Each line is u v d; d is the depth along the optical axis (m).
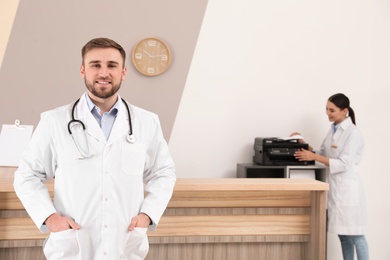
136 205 1.84
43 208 1.75
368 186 4.52
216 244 2.78
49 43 4.16
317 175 4.12
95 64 1.74
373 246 4.53
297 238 2.84
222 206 2.76
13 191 2.45
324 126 4.47
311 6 4.42
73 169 1.77
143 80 4.26
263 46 4.38
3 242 2.55
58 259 1.83
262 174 4.21
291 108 4.43
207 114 4.34
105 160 1.79
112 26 4.21
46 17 4.15
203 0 4.30
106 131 1.85
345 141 3.78
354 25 4.48
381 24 4.51
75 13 4.17
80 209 1.76
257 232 2.79
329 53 4.46
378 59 4.52
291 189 2.70
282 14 4.39
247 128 4.38
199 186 2.62
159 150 1.98
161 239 2.69
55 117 1.83
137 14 4.23
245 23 4.35
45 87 4.18
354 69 4.49
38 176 1.85
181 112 4.31
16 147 3.07
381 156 4.54
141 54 4.23
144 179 2.04
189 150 4.32
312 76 4.45
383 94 4.53
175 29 4.28
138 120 1.91
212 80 4.33
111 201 1.78
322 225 2.74
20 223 2.57
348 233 3.65
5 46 4.13
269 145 4.01
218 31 4.32
